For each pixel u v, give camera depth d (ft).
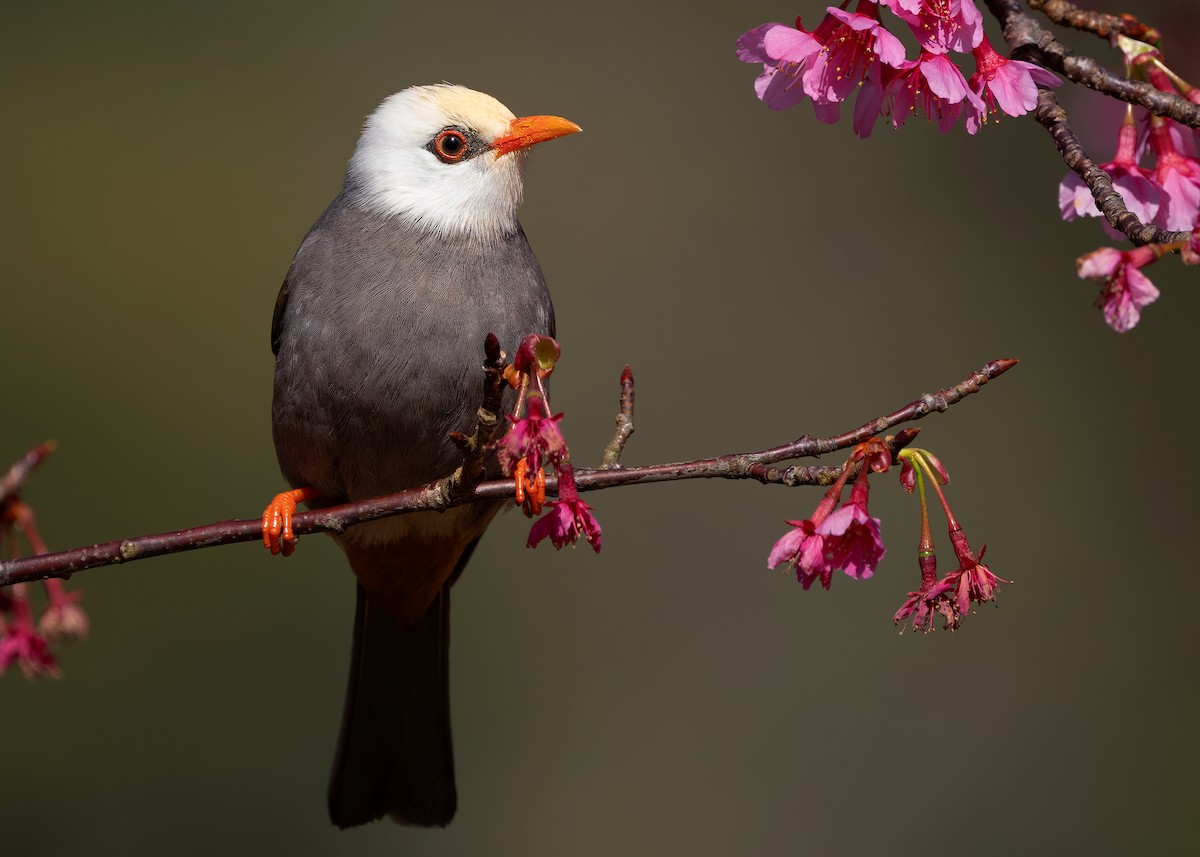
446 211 23.56
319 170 49.21
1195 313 43.70
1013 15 18.07
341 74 50.80
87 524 40.88
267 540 20.18
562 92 49.08
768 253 46.34
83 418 42.55
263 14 51.49
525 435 15.81
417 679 26.05
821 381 44.09
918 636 40.42
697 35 50.31
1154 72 17.75
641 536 42.34
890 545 41.63
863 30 16.61
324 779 37.42
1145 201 17.34
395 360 22.94
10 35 50.39
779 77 17.53
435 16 51.08
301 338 23.27
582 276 45.68
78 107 49.16
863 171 47.19
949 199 46.44
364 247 23.45
